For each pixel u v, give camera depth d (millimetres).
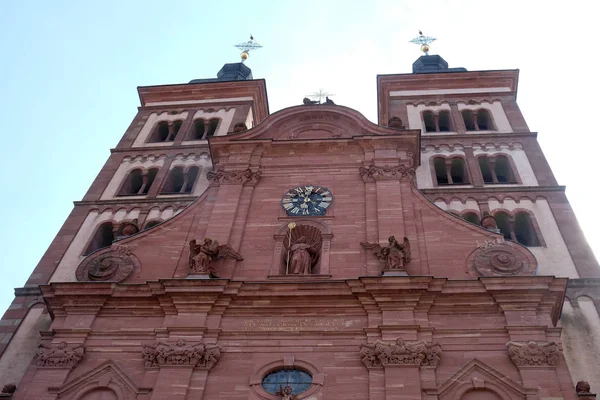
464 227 33312
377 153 37969
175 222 35375
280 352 28250
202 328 29031
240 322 29484
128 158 49062
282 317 29500
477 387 26469
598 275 36406
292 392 26922
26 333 34938
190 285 30297
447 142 48031
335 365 27578
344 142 38875
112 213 43469
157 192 45062
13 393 28844
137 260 33406
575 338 33062
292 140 39094
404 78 55625
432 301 29219
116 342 29422
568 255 37844
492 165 45750
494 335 28156
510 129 49250
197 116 54062
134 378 28000
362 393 26547
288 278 31469
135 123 53562
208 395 26953
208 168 47125
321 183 37000
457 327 28469
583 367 31703
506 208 41562
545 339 27656
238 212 35406
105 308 30719
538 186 42750
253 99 56125
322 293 29766
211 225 34594
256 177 37438
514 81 54656
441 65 69062
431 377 26703
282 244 33531
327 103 41938
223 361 28141
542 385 26125
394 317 28797
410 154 38219
